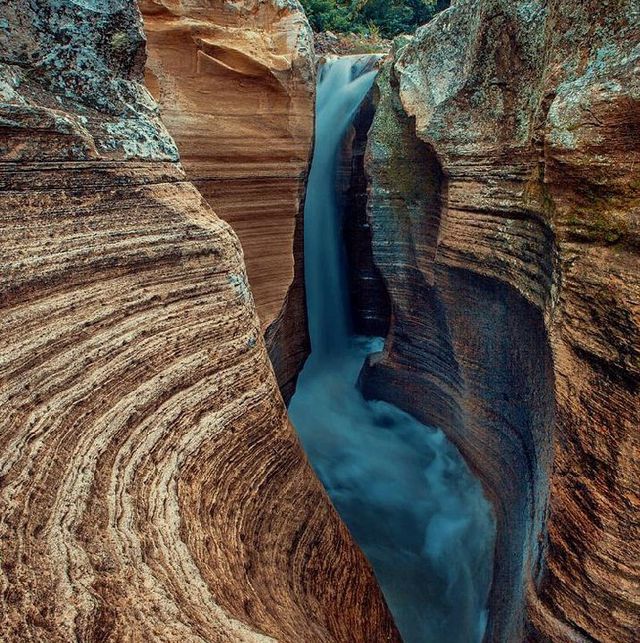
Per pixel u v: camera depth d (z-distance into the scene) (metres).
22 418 2.30
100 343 2.76
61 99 3.21
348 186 10.30
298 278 8.72
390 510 6.47
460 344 6.00
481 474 5.82
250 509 3.25
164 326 3.11
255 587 2.78
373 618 4.06
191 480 2.86
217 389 3.23
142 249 3.16
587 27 3.43
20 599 1.79
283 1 7.80
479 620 5.05
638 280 2.80
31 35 3.11
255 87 7.09
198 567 2.42
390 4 20.00
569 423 3.16
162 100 6.50
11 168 2.77
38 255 2.70
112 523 2.28
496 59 4.71
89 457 2.42
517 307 4.54
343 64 11.08
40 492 2.17
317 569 3.68
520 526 4.45
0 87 2.87
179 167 3.86
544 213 3.81
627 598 2.82
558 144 3.34
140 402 2.79
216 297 3.44
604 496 2.88
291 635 2.55
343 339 10.82
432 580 5.52
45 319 2.60
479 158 4.98
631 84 2.94
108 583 2.02
